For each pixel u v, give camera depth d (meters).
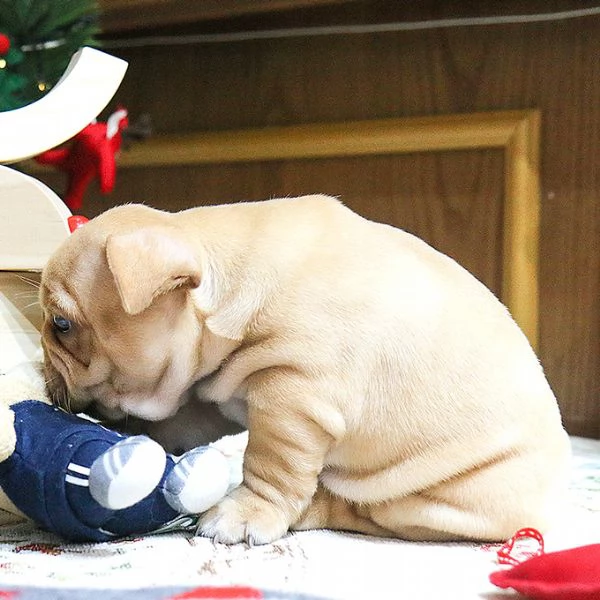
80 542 1.37
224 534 1.39
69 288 1.44
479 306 1.52
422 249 1.57
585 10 2.75
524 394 1.48
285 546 1.39
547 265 2.83
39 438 1.33
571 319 2.81
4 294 1.68
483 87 2.90
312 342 1.41
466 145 2.90
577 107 2.78
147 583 1.16
